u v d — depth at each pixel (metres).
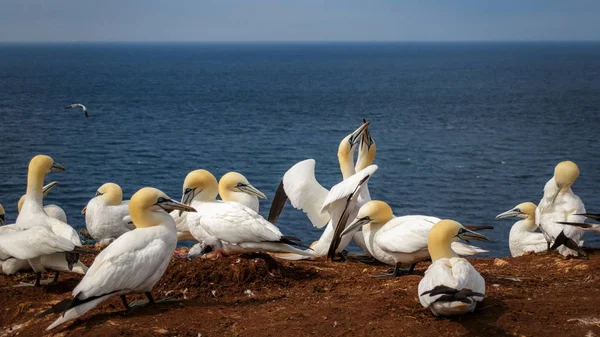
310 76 194.75
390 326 8.36
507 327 8.29
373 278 11.22
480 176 44.75
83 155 50.94
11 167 43.81
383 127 72.94
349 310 8.98
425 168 47.50
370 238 11.56
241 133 67.62
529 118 79.94
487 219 33.62
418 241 10.72
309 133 68.62
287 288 10.59
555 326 8.30
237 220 11.32
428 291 7.84
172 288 10.31
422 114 86.69
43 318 9.35
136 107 94.81
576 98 107.81
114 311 9.41
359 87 143.88
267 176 45.44
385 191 40.06
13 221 30.92
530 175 45.16
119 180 42.22
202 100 109.06
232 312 9.24
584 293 9.64
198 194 12.85
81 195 37.09
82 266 10.50
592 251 13.28
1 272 11.12
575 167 13.30
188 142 59.84
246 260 10.88
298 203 13.22
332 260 12.92
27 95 109.31
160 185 41.28
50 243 9.85
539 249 15.68
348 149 14.55
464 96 115.31
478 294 7.69
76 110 87.12
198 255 12.12
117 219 15.86
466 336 8.07
